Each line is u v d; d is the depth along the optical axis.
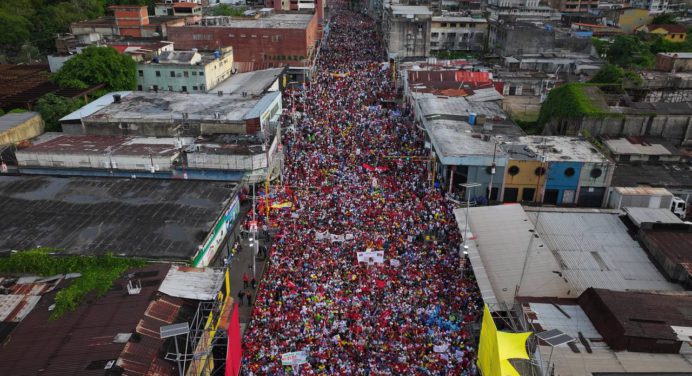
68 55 112.31
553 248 49.03
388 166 73.19
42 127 81.31
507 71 112.06
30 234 46.06
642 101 86.56
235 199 57.25
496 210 55.50
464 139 69.94
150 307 34.94
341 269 49.03
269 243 55.41
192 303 36.53
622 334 32.72
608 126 75.44
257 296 46.09
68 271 40.62
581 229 52.59
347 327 41.41
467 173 64.69
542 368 31.42
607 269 45.72
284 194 63.78
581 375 30.66
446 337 40.22
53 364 29.66
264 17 163.75
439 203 62.31
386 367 37.38
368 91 115.56
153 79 103.69
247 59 131.38
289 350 38.94
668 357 32.38
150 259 42.84
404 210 60.59
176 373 30.42
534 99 100.94
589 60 120.06
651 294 37.53
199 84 102.88
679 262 43.84
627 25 170.00
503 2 186.12
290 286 46.34
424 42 142.25
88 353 30.44
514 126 76.94
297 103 103.75
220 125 74.38
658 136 76.06
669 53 111.50
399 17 146.50
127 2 185.12
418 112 87.88
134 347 31.17
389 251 52.06
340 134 85.50
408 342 39.81
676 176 66.50
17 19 144.88
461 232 52.00
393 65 131.00
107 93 94.62
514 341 32.22
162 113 79.19
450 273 48.84
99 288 37.09
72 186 56.38
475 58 136.00
